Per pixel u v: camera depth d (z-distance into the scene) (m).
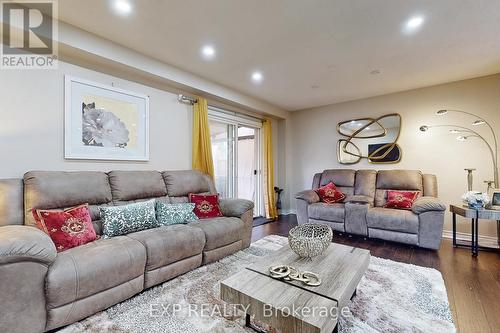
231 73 3.40
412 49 2.72
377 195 3.95
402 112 4.13
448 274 2.36
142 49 2.73
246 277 1.51
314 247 1.72
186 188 3.11
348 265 1.68
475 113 3.53
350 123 4.69
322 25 2.27
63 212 1.95
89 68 2.61
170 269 2.14
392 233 3.28
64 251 1.74
